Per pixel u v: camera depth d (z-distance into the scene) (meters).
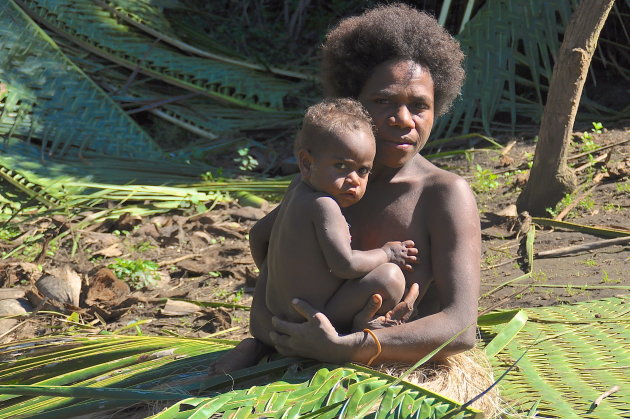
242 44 12.50
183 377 3.46
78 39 11.16
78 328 5.76
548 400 3.40
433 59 3.26
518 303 5.57
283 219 3.24
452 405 2.90
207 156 10.32
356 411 2.88
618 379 3.63
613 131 9.18
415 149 3.25
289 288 3.23
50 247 7.58
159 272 6.99
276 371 3.37
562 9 9.81
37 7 11.20
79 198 8.61
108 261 7.29
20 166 9.00
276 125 10.92
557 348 4.09
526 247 6.52
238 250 7.34
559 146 7.18
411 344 3.12
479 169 8.20
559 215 7.16
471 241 3.22
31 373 3.95
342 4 13.31
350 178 3.10
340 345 3.11
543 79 11.16
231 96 11.32
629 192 7.44
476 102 9.86
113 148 9.84
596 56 11.27
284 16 13.52
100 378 3.60
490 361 3.91
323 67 3.51
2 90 9.79
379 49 3.23
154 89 11.40
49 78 10.20
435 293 3.38
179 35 11.90
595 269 6.00
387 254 3.19
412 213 3.28
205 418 2.86
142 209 8.45
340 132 3.05
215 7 13.45
